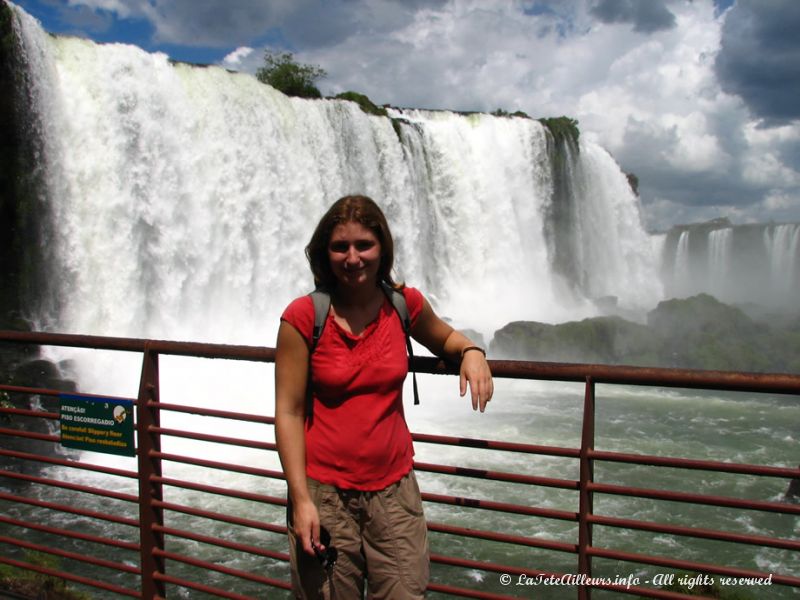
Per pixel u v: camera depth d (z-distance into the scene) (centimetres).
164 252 2138
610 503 1138
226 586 869
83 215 1970
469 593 322
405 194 3053
